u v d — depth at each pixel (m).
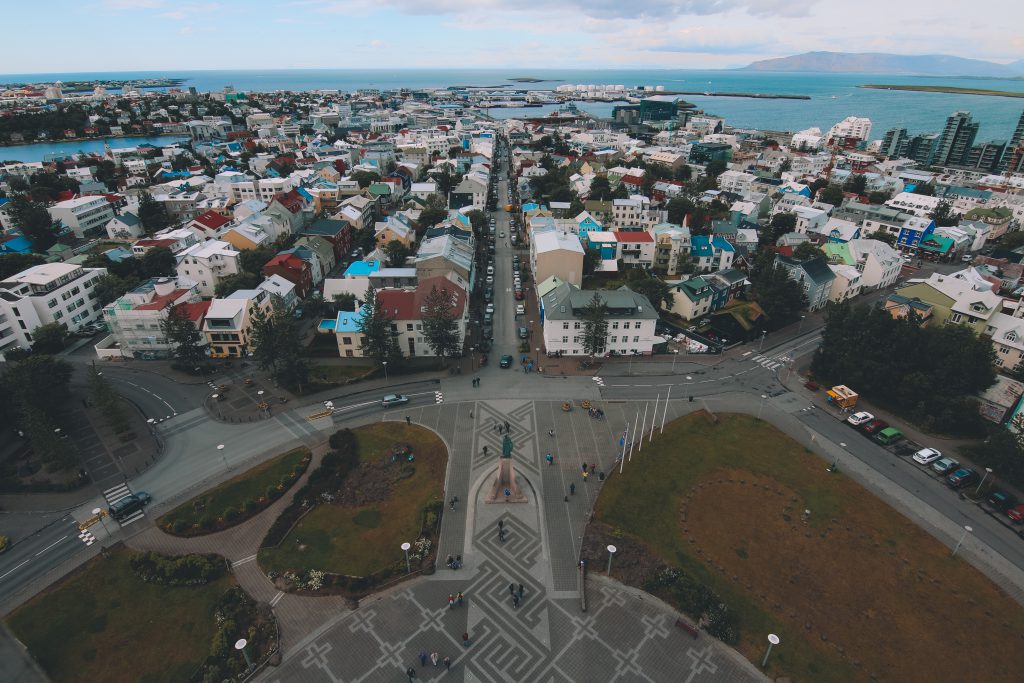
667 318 128.62
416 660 53.38
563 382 102.31
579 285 142.75
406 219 185.75
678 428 89.31
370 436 86.38
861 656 54.62
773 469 80.56
